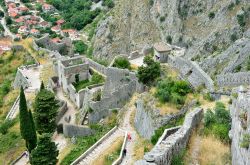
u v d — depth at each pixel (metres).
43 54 106.75
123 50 162.12
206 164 29.47
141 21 164.75
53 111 60.81
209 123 35.22
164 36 153.50
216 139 32.72
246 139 26.05
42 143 47.72
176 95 46.06
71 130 60.22
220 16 131.00
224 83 51.97
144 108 47.09
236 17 120.50
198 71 57.34
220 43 115.00
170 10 154.25
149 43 158.00
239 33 115.62
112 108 61.53
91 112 61.16
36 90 83.19
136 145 45.19
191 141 32.03
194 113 35.12
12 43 124.56
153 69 58.53
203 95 49.16
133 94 60.84
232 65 74.31
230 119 35.53
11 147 65.81
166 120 42.59
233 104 35.97
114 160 43.44
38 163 47.16
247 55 73.56
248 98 30.53
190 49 124.50
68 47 129.62
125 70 65.44
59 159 52.19
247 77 50.16
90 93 68.00
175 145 28.55
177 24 147.75
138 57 78.44
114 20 169.38
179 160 28.39
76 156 50.41
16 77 97.50
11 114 83.44
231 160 30.12
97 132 56.09
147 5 166.62
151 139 41.53
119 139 48.19
